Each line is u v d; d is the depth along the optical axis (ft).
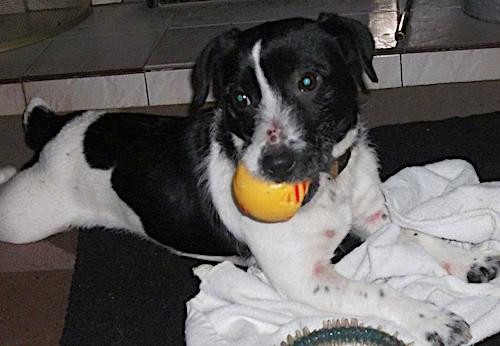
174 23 6.70
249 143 3.45
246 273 3.68
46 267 4.33
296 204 3.36
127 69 5.89
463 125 4.95
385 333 3.32
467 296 3.60
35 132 4.49
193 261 4.20
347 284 3.55
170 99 5.93
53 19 6.89
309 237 3.64
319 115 3.46
